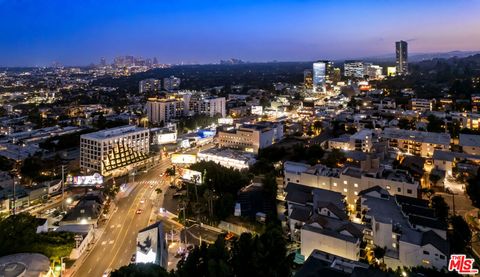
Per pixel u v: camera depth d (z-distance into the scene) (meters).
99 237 112.62
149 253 89.06
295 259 91.69
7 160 186.75
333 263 78.31
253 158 182.25
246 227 112.69
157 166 194.12
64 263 94.31
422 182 139.62
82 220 115.94
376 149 168.38
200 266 81.19
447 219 105.12
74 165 192.50
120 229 118.38
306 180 130.88
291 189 124.81
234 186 140.12
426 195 127.62
